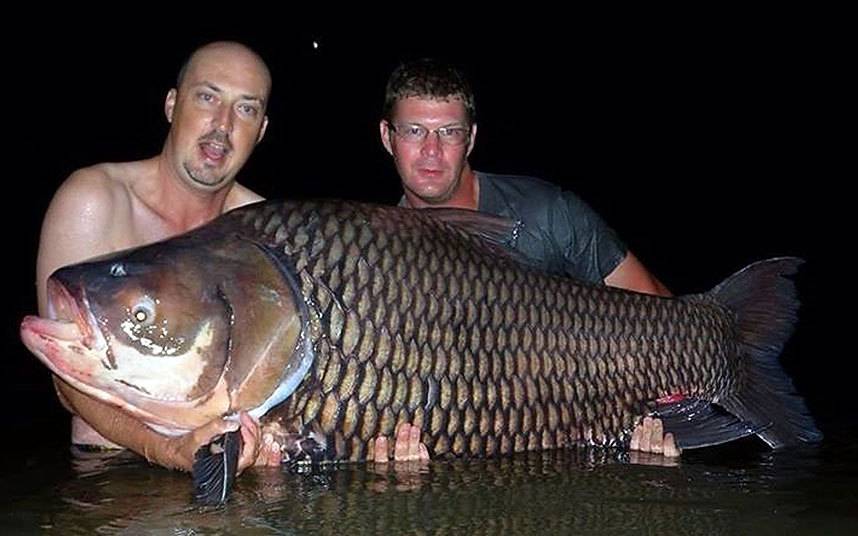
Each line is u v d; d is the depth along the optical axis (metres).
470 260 1.34
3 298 3.12
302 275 1.25
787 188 6.55
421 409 1.30
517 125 7.70
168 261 1.23
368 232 1.30
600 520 1.09
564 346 1.39
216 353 1.22
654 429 1.44
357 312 1.27
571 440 1.40
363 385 1.27
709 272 4.75
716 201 6.39
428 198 1.60
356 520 1.08
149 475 1.27
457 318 1.32
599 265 1.74
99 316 1.20
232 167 1.52
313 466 1.28
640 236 5.71
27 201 4.98
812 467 1.36
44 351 1.20
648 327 1.47
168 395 1.22
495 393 1.34
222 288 1.23
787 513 1.12
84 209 1.47
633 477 1.28
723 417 1.52
